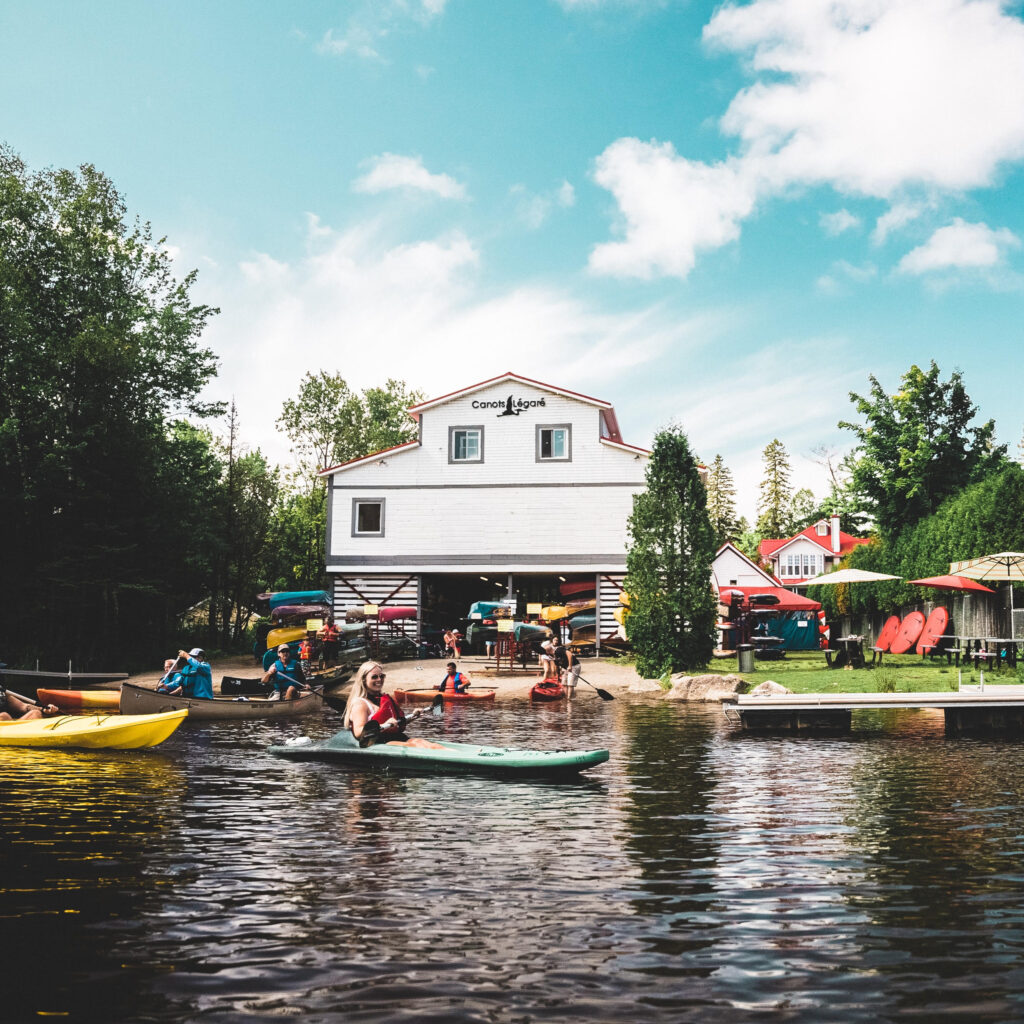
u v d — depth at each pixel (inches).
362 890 222.5
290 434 2135.8
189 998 156.6
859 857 255.4
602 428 1451.8
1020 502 855.1
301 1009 151.9
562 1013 150.2
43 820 310.2
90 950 180.2
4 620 1249.4
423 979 164.9
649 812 323.6
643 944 183.6
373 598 1359.5
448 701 847.1
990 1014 149.0
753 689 811.4
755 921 198.2
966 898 215.2
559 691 868.0
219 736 574.9
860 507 1596.9
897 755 474.9
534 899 214.8
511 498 1347.2
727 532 3444.9
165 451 1400.1
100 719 527.2
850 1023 146.0
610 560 1321.4
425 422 1368.1
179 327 1403.8
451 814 321.1
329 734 585.3
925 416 1540.4
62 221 1353.3
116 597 1266.0
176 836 284.4
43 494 1238.3
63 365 1257.4
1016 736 562.6
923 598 1066.7
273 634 1208.8
